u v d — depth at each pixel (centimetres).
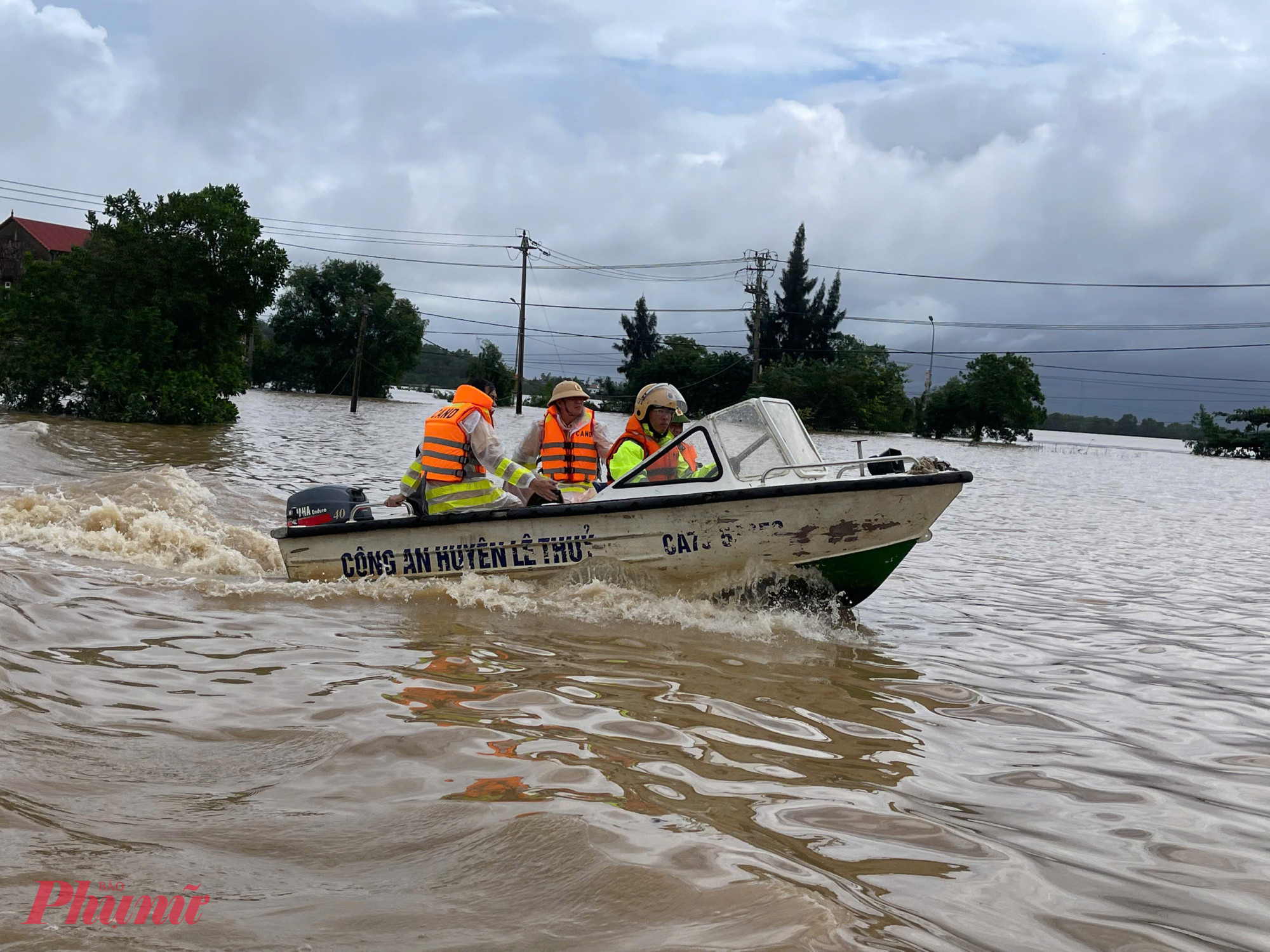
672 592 682
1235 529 1429
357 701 410
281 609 600
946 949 231
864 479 651
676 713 422
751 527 665
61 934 215
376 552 684
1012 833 313
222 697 409
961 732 425
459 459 704
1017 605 760
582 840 273
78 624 511
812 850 286
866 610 716
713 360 6869
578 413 784
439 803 302
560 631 578
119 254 3044
